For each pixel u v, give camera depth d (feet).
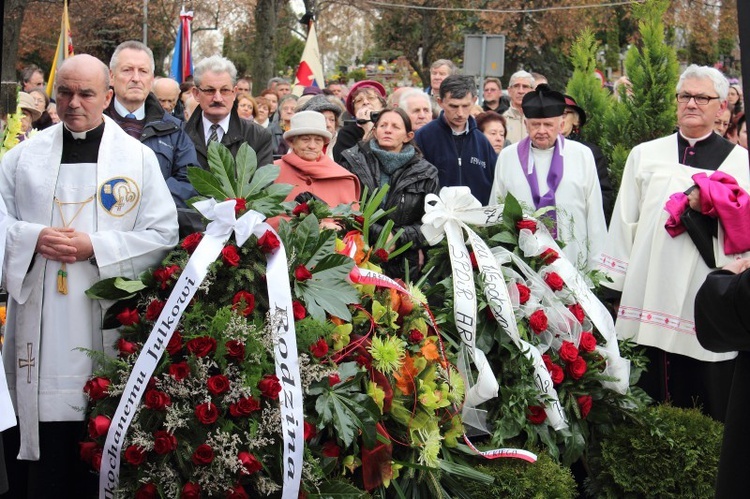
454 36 107.14
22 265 13.37
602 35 102.12
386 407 13.19
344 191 18.44
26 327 13.53
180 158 16.96
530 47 104.27
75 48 86.89
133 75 17.57
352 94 25.88
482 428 14.57
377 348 13.20
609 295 19.27
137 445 11.91
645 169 19.12
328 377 12.68
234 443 11.75
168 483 11.88
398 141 19.30
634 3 24.25
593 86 26.71
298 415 11.96
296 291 12.91
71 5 86.07
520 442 14.94
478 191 22.17
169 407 11.96
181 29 45.60
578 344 15.40
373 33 114.32
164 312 12.28
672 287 18.20
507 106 36.37
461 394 14.29
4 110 16.44
